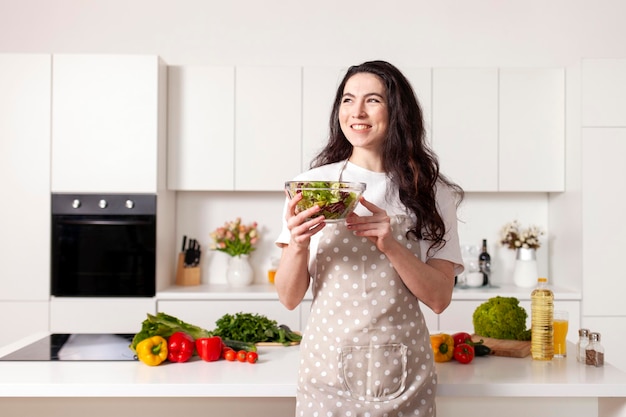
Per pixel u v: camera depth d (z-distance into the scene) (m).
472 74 4.13
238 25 4.38
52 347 2.38
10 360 2.18
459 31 4.39
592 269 3.91
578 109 3.93
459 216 4.44
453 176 4.14
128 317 3.89
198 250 4.33
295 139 4.11
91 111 3.89
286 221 1.84
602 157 3.90
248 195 4.43
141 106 3.90
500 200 4.45
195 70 4.10
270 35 4.38
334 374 1.76
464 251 4.31
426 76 4.12
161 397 2.14
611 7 4.38
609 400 2.09
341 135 1.99
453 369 2.13
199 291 3.98
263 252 4.43
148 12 4.36
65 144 3.89
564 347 2.31
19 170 3.89
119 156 3.89
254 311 3.92
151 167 3.90
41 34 4.32
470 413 2.23
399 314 1.79
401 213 1.86
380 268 1.79
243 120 4.11
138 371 2.06
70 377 1.98
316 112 4.11
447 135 4.13
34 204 3.89
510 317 2.40
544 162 4.15
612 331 3.91
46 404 2.12
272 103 4.11
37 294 3.90
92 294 3.91
